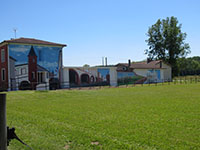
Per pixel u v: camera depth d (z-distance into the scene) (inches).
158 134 296.8
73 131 315.6
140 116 430.3
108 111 499.2
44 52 1405.0
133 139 275.4
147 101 676.7
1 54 1358.3
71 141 271.0
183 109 507.8
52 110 531.5
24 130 319.9
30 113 491.2
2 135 162.1
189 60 4114.2
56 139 274.2
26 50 1339.8
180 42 2628.0
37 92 956.0
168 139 274.8
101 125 355.3
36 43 1368.1
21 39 1396.4
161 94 905.5
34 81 1360.7
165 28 2623.0
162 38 2650.1
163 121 380.8
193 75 2780.5
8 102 722.2
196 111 478.9
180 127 336.2
